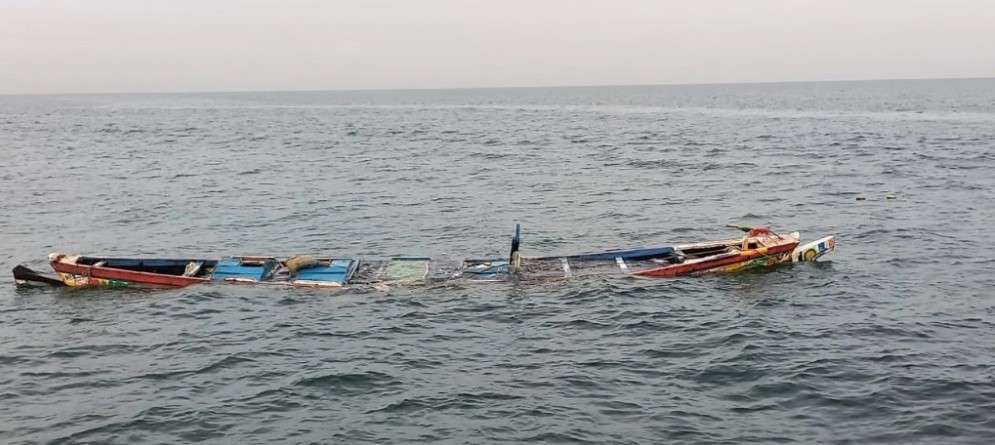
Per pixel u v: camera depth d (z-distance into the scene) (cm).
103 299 2522
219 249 3328
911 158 6131
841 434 1587
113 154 7144
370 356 2028
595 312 2347
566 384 1844
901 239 3341
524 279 2620
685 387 1823
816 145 7375
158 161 6556
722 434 1595
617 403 1742
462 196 4653
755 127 9950
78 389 1853
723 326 2219
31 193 4812
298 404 1759
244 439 1605
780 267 2786
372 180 5356
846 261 2944
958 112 12325
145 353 2078
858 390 1781
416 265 2752
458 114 14912
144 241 3488
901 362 1936
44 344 2152
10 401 1788
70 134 9725
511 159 6600
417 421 1670
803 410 1694
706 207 4216
